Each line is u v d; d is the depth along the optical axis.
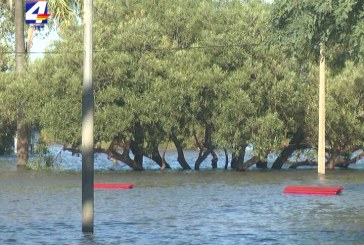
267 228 78.38
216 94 180.00
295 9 84.00
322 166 173.88
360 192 125.69
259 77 181.50
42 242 68.62
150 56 180.12
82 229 74.25
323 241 68.62
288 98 182.50
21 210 96.69
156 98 175.38
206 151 191.75
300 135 196.12
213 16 197.12
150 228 78.38
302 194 121.62
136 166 189.12
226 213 93.19
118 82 176.88
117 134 176.38
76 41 179.62
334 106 187.50
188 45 196.88
